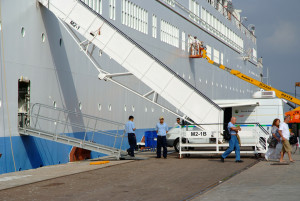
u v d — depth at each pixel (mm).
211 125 18953
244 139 19734
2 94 14969
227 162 16422
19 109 16438
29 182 11359
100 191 9750
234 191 9180
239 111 22688
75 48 19859
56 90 18250
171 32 33250
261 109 22375
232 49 53562
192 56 37125
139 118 27469
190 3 38281
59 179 11789
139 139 27328
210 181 11086
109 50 18141
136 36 26891
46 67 17562
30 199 8789
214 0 48344
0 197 9031
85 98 20703
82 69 20469
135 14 26922
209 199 8250
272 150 16969
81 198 8875
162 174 12742
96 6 22125
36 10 16984
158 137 18500
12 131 15383
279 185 9977
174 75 18672
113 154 17703
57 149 17875
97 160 18953
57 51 18391
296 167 14273
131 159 17688
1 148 14758
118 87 24375
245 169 13828
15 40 15750
